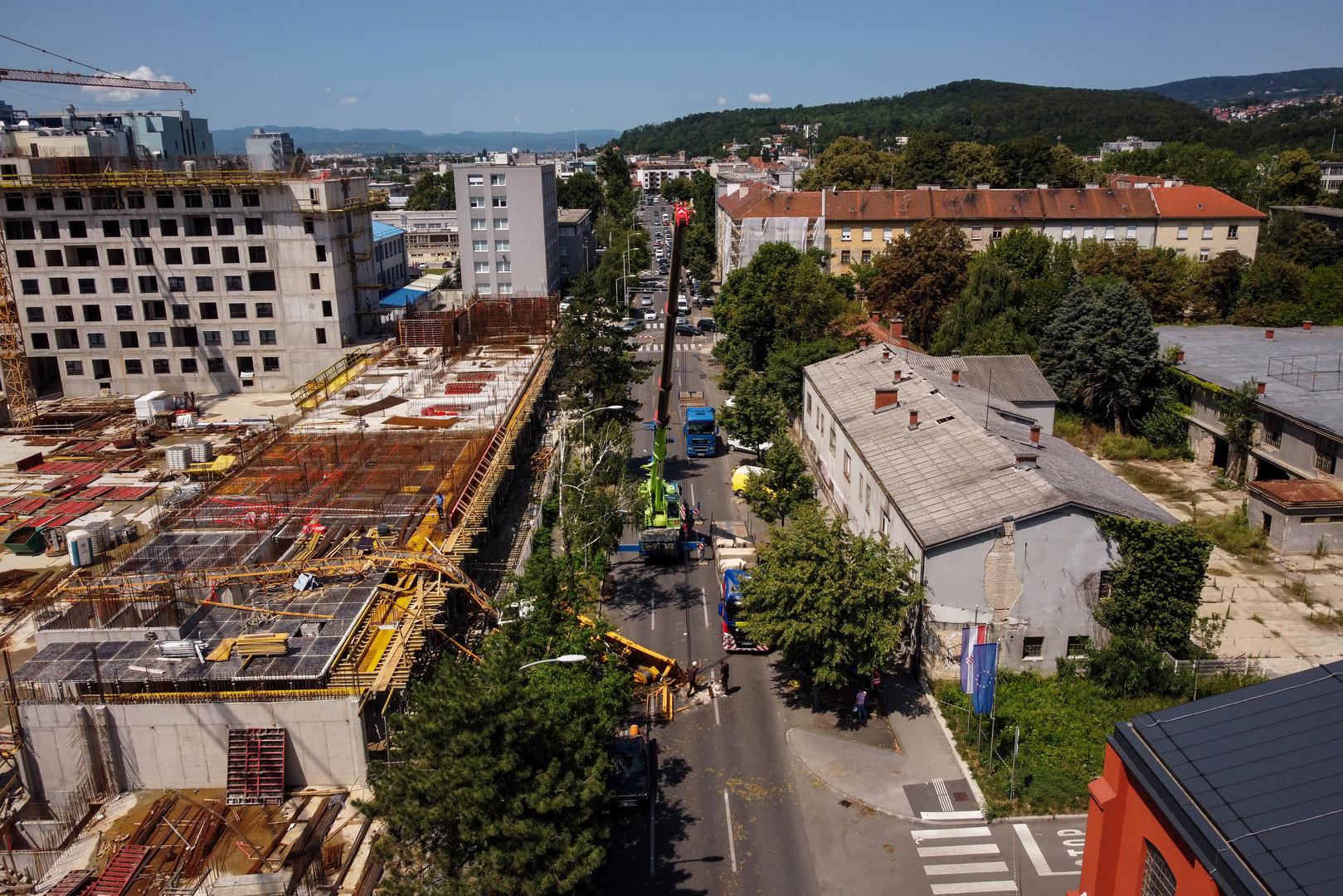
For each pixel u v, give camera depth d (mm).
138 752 36062
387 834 27094
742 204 151250
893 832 34188
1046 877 31781
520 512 66250
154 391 98188
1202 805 19297
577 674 33219
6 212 93688
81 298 96750
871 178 179500
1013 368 68688
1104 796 22875
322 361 99375
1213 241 132125
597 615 41000
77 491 71125
